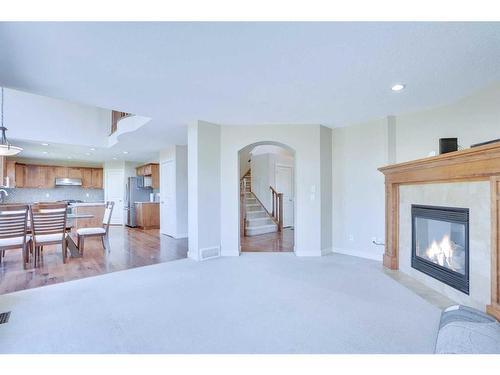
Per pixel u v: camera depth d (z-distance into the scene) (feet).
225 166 15.15
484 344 5.47
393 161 13.32
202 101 11.23
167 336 6.78
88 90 9.97
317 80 9.17
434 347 6.23
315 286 10.27
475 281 7.87
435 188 9.65
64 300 9.03
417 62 7.95
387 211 12.53
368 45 7.00
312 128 14.92
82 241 15.58
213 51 7.25
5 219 12.19
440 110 11.80
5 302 8.87
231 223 15.19
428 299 8.99
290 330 7.07
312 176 14.93
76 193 29.81
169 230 22.24
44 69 8.26
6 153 14.11
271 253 15.66
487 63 8.02
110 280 11.05
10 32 6.29
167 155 22.30
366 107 12.09
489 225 7.41
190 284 10.55
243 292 9.71
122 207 30.48
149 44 6.87
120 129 17.94
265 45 6.96
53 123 19.77
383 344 6.39
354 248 14.93
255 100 11.14
